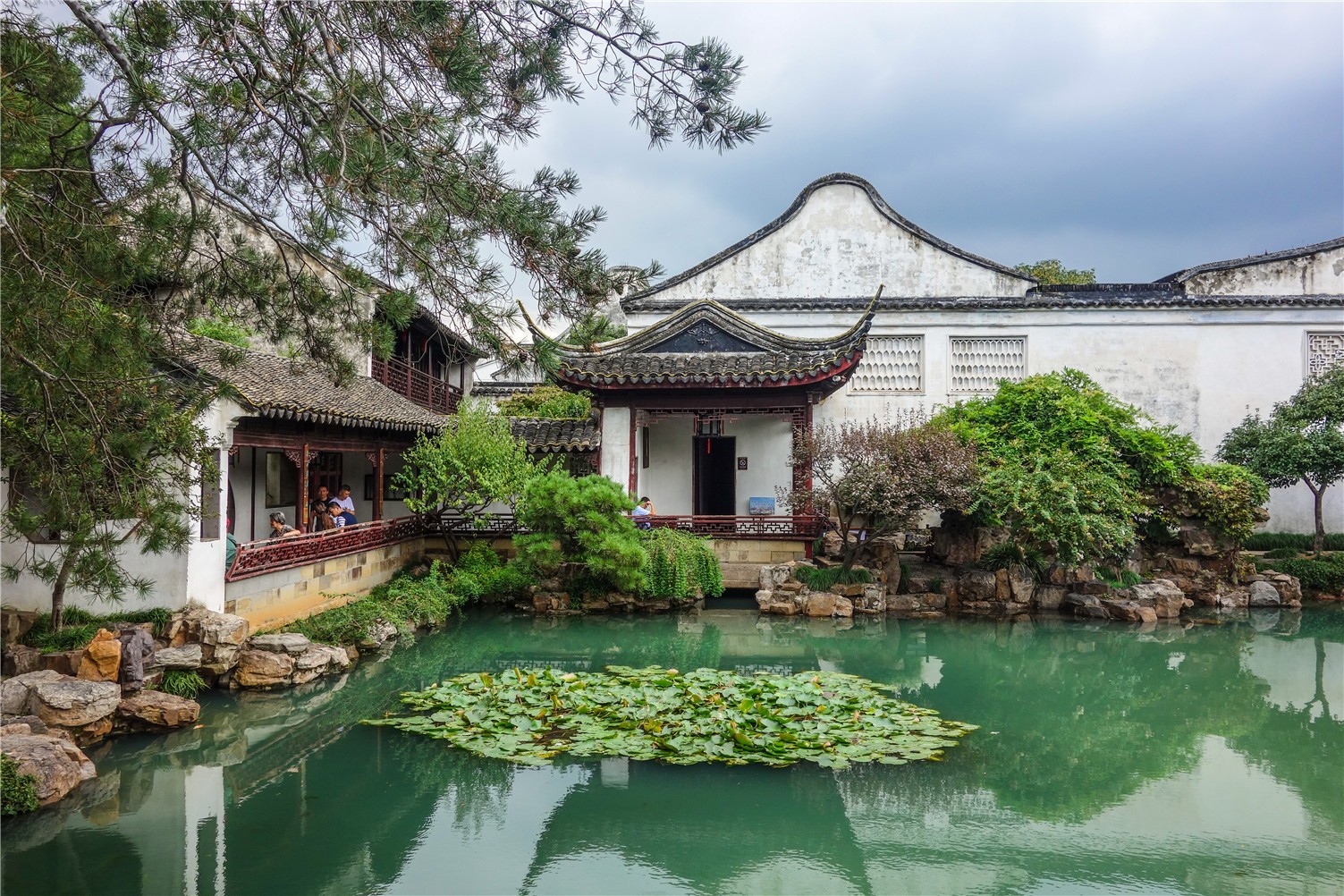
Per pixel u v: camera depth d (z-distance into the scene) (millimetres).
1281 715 10969
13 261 6316
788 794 8023
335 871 6613
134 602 11156
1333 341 22859
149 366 8039
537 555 16812
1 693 8781
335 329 7500
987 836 7234
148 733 9539
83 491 7441
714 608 17484
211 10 5242
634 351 20281
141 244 6660
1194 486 18422
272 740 9438
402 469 21484
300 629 13242
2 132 6051
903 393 23422
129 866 6645
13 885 6297
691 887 6367
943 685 12203
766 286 24031
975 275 23547
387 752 9062
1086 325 23172
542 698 10453
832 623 16234
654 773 8523
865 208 23797
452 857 6848
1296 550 21625
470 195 5949
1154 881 6438
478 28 5645
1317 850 6992
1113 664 13484
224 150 6129
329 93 5840
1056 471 17375
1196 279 23250
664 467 21547
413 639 14461
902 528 17422
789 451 21125
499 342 6289
